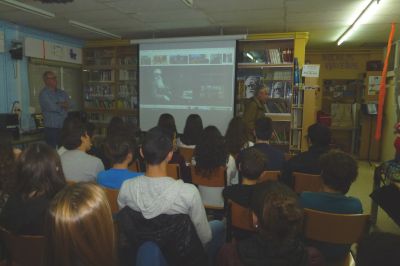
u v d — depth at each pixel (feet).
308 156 8.37
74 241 2.16
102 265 2.30
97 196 2.35
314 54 25.18
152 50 18.94
